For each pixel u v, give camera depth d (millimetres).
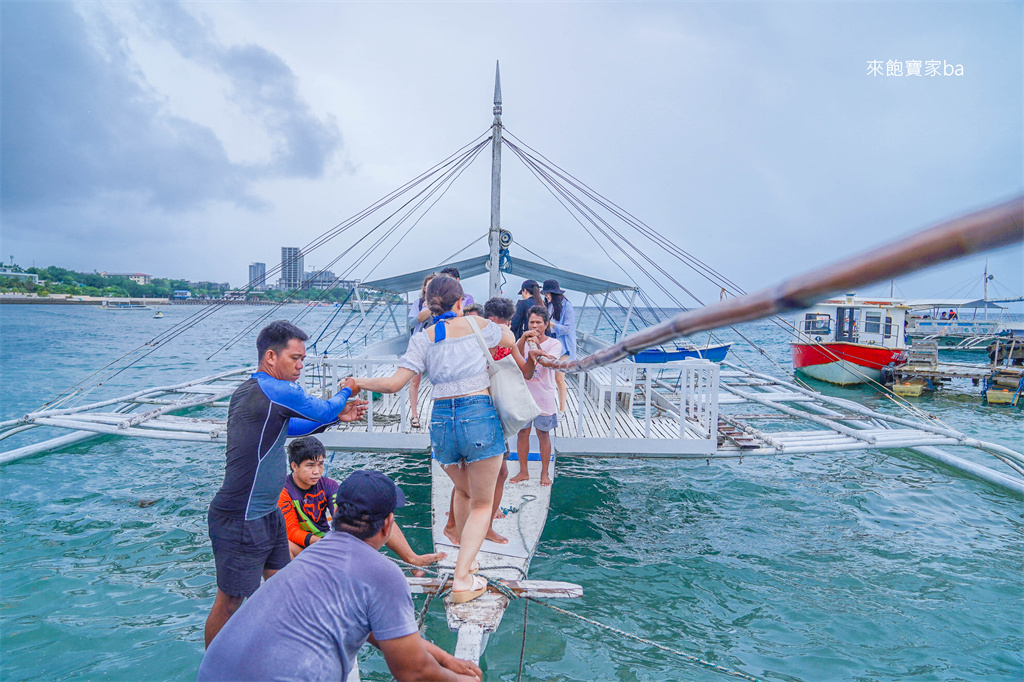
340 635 2211
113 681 3975
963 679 4195
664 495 7836
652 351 18422
